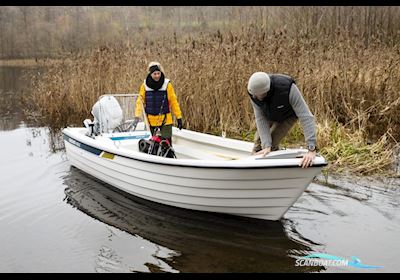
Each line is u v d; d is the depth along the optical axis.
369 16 12.81
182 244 4.24
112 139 6.12
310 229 4.46
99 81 10.65
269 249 4.09
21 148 8.06
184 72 9.05
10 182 6.11
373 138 7.61
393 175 5.98
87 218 4.90
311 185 5.66
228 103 8.59
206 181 4.64
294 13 13.66
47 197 5.54
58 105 11.09
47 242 4.34
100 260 3.98
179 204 5.09
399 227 4.45
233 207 4.76
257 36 9.62
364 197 5.23
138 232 4.53
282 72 8.23
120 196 5.59
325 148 6.84
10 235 4.51
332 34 11.09
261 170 4.30
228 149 5.71
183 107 8.88
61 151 7.80
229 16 14.34
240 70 8.53
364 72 8.34
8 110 12.38
